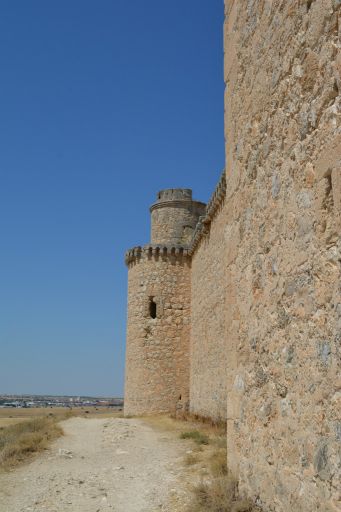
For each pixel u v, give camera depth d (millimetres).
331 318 4727
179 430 19672
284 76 6195
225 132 9414
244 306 7723
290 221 5887
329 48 4891
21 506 8773
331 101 4871
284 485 5742
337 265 4648
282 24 6289
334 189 4730
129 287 32344
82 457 13844
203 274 25094
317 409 4953
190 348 29250
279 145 6352
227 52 9406
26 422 24078
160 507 8289
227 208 9133
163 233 34250
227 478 8023
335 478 4504
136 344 30625
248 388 7328
